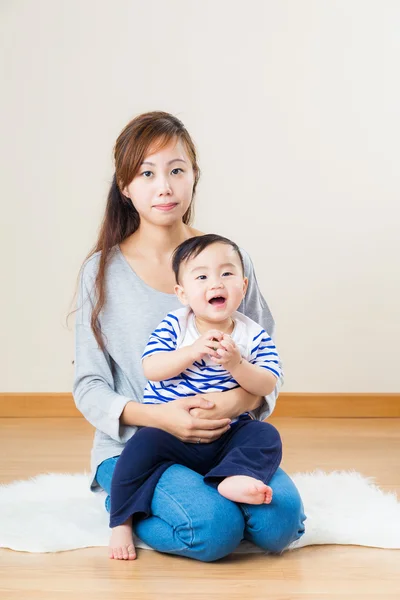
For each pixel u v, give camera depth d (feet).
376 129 11.01
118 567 5.04
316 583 4.80
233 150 10.98
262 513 5.04
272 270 11.12
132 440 5.29
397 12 10.90
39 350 11.13
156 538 5.18
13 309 11.11
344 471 7.63
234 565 5.08
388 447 9.10
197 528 4.95
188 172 5.93
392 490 7.06
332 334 11.19
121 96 10.91
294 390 11.21
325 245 11.12
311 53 10.91
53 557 5.22
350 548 5.42
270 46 10.91
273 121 10.96
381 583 4.81
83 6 10.85
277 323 11.16
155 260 6.07
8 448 8.91
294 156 11.01
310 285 11.15
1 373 11.15
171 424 5.32
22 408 11.07
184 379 5.51
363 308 11.19
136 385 5.95
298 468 7.99
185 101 10.93
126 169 5.85
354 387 11.23
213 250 5.49
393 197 11.09
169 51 10.89
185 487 5.10
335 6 10.90
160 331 5.61
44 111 10.93
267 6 10.87
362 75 10.95
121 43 10.87
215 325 5.62
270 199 11.05
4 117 10.94
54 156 10.97
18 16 10.85
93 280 6.07
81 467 7.96
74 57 10.89
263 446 5.24
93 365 5.93
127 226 6.26
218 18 10.87
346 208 11.09
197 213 11.05
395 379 11.23
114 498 5.25
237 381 5.38
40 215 11.02
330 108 10.97
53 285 11.09
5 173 11.00
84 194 11.00
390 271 11.16
